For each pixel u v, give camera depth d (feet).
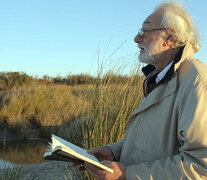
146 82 5.86
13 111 29.53
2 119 28.40
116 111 11.44
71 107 30.58
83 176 11.00
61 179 12.39
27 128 27.96
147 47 5.30
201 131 4.02
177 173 4.16
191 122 4.09
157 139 4.80
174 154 4.61
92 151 5.86
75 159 4.85
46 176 12.97
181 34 4.98
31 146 22.90
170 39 5.10
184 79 4.58
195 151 4.08
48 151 4.99
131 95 11.97
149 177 4.37
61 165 15.29
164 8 5.27
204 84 4.31
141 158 5.00
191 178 4.01
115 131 10.85
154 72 5.80
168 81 4.84
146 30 5.31
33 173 13.43
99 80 11.96
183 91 4.49
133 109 11.55
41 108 30.71
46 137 26.66
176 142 4.62
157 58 5.26
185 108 4.30
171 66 4.80
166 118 4.71
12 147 22.00
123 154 5.41
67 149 4.35
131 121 5.45
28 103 31.07
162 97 4.87
